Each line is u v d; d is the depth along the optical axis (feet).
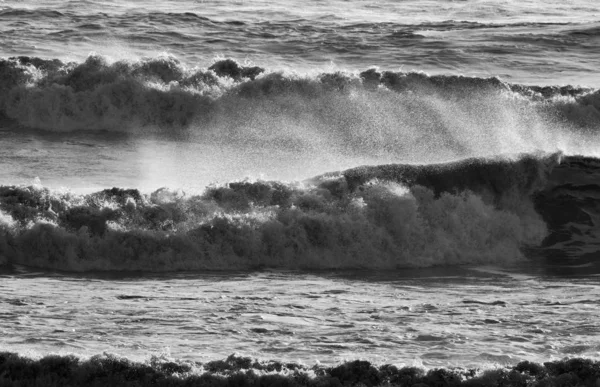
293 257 156.97
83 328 110.42
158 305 123.54
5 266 148.46
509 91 282.77
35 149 235.40
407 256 161.89
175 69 282.15
